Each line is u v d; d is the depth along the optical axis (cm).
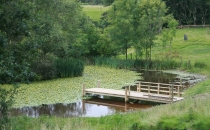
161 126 1018
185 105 1455
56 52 4372
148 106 2397
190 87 3036
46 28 2817
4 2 1009
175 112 1199
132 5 5066
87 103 2500
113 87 3152
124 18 5009
